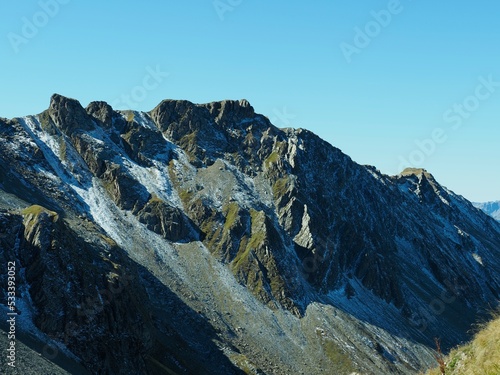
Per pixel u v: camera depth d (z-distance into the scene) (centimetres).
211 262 14488
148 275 12456
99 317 7819
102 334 7656
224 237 15312
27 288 7350
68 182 14550
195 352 10150
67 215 12575
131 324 8400
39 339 6644
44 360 5903
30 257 7756
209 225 15712
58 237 8206
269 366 11338
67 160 15150
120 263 10325
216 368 9931
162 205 15288
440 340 16088
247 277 14300
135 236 14050
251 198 17088
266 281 14350
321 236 16975
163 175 16975
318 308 14450
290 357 12100
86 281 8038
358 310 15550
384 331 14925
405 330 15712
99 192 15000
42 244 7862
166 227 14925
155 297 11644
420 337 15725
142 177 16338
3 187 11238
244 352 11488
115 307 8262
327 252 16738
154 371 8294
